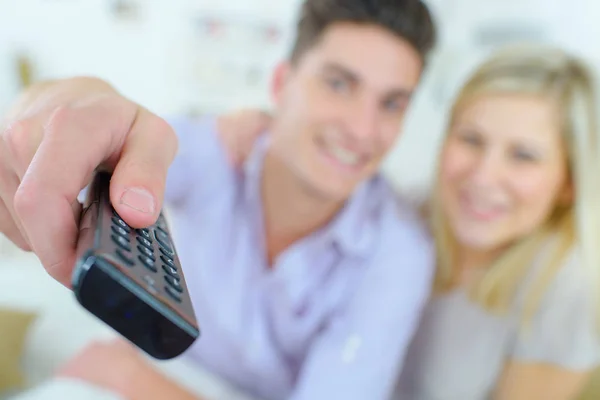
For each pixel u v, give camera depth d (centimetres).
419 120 82
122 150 32
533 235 80
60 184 27
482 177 80
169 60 92
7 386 82
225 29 88
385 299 79
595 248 77
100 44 95
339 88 81
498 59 79
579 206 78
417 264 81
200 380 86
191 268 88
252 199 86
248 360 87
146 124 34
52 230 26
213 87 89
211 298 87
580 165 77
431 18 79
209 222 87
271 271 86
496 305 81
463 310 82
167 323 22
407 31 78
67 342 87
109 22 94
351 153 81
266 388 89
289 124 84
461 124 81
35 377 83
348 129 81
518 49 78
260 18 87
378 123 81
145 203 28
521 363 81
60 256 26
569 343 79
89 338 87
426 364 84
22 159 32
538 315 80
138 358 77
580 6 76
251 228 87
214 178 87
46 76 96
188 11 90
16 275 91
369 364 78
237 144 87
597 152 77
